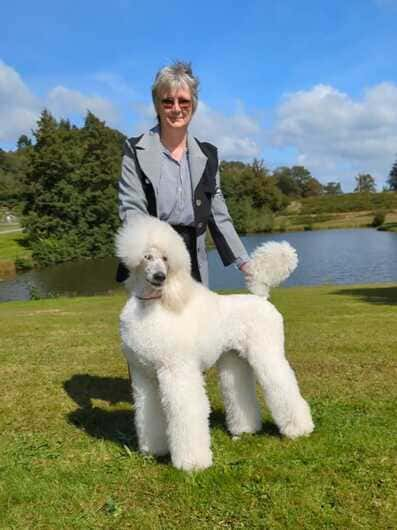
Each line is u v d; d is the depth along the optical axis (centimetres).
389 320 1009
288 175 11838
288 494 330
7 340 876
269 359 400
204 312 364
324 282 2516
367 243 4409
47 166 4322
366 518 305
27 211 4412
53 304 1510
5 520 315
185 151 413
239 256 432
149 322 346
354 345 769
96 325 1030
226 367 428
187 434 355
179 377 352
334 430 424
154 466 371
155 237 343
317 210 8606
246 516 310
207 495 332
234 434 432
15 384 601
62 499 335
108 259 4178
